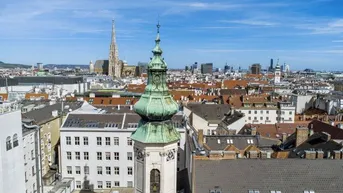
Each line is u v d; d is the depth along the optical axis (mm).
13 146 59156
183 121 83500
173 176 32500
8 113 57562
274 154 62719
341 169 47656
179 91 186875
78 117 88062
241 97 156500
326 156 54844
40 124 87000
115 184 85375
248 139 79750
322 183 45812
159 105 29875
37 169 76250
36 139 75875
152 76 30547
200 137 72500
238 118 117625
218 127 115312
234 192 44812
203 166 47844
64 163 85375
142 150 31219
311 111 163125
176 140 31641
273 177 46594
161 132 30797
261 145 77688
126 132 83500
